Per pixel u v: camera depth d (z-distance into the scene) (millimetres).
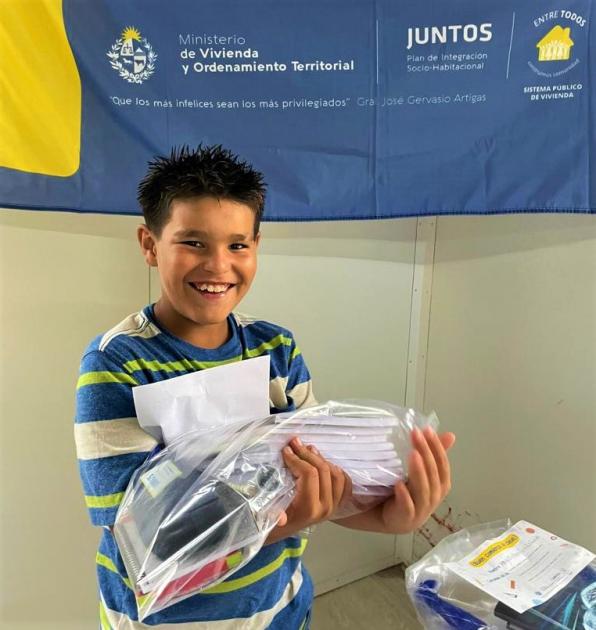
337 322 1517
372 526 718
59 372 1238
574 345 1239
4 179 1087
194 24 1104
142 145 1133
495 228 1401
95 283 1229
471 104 1176
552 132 1176
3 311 1174
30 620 1322
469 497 1560
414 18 1136
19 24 1046
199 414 681
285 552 803
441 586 795
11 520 1263
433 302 1620
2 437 1222
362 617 1574
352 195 1216
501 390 1432
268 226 1373
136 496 587
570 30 1131
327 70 1153
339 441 651
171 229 669
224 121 1154
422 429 675
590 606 725
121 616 705
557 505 1311
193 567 533
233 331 797
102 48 1084
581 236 1204
